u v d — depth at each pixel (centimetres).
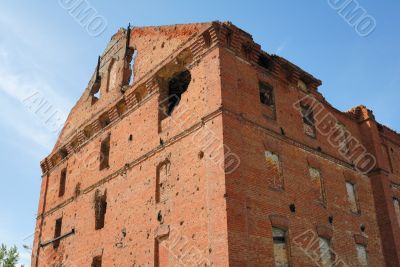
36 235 3047
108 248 2250
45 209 3117
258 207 1789
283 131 2133
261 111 2073
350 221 2278
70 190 2862
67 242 2652
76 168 2891
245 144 1878
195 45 2105
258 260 1673
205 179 1800
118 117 2603
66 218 2772
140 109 2422
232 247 1591
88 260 2369
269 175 1944
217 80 1927
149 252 1966
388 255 2384
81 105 3123
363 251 2288
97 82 3044
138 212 2133
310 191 2120
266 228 1777
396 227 2459
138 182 2214
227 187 1691
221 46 2012
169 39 2380
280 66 2300
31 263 2945
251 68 2133
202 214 1750
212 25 2009
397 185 2748
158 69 2309
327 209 2166
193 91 2059
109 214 2347
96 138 2767
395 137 3012
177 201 1916
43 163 3322
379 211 2511
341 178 2391
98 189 2531
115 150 2516
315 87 2517
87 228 2498
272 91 2219
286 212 1914
